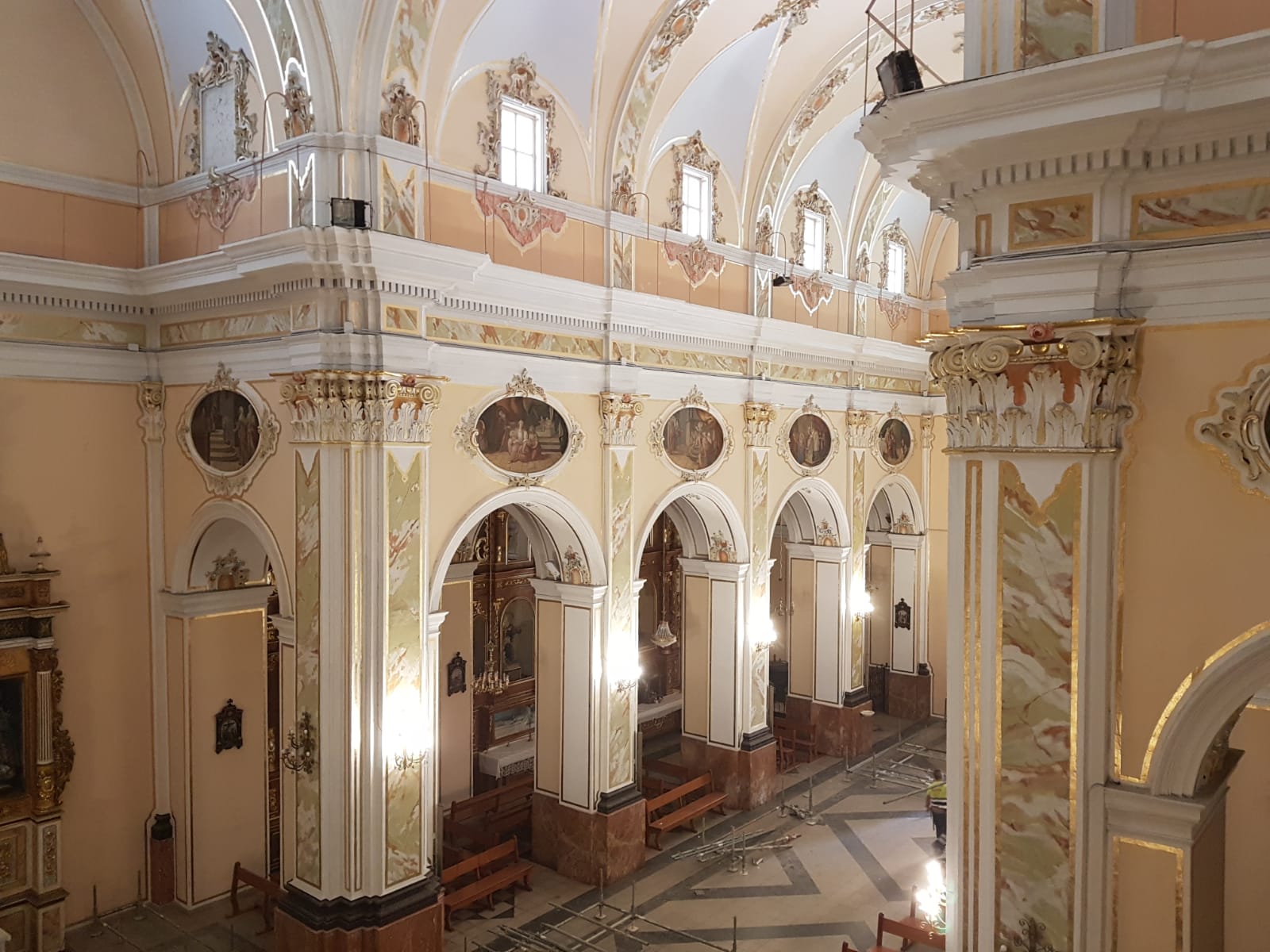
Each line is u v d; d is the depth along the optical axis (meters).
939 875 11.54
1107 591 5.46
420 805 11.30
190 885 12.88
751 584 16.62
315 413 10.63
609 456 13.67
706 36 13.32
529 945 12.20
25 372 11.66
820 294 17.80
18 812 11.67
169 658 12.95
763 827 15.98
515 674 18.69
